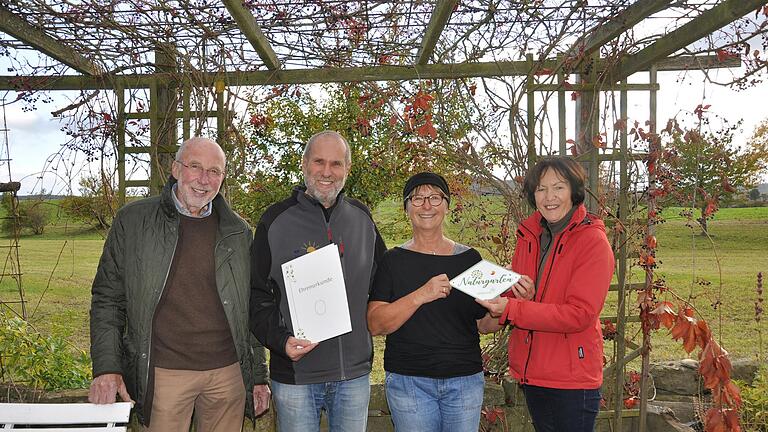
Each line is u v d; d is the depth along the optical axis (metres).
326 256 2.44
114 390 2.39
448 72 3.85
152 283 2.41
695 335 3.21
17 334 3.65
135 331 2.42
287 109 6.54
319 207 2.59
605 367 3.92
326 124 6.47
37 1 3.31
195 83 3.87
